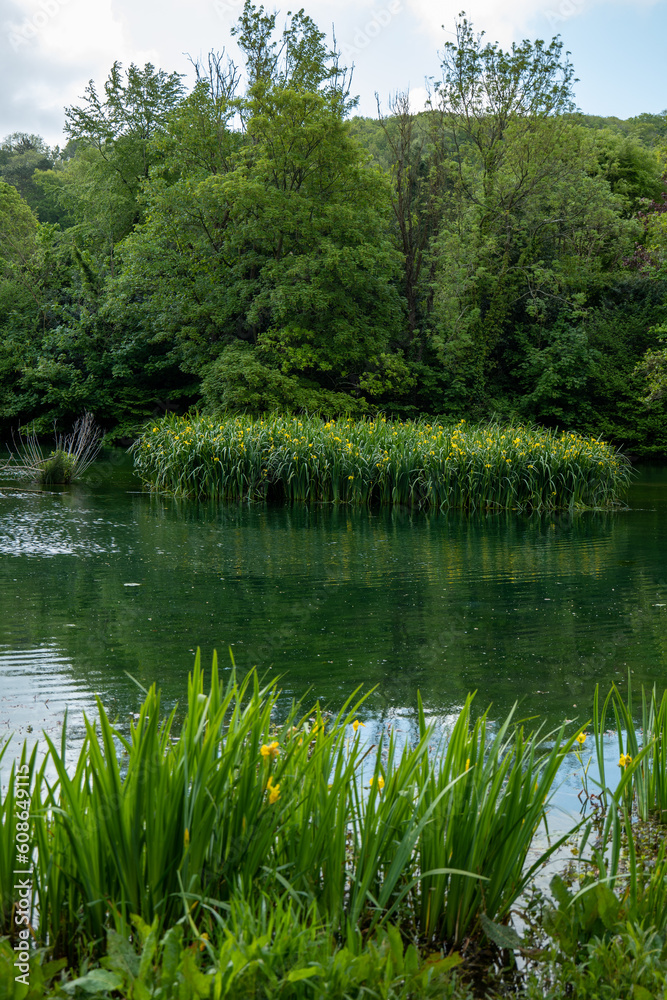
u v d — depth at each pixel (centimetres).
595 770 448
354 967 219
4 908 273
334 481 1803
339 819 276
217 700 287
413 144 3178
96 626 741
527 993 250
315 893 277
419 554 1184
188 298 2767
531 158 3077
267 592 906
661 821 371
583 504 1834
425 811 288
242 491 1814
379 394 2952
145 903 258
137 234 2852
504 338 3397
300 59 2797
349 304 2738
